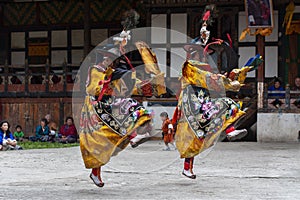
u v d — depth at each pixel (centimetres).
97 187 732
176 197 647
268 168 965
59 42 2395
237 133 741
